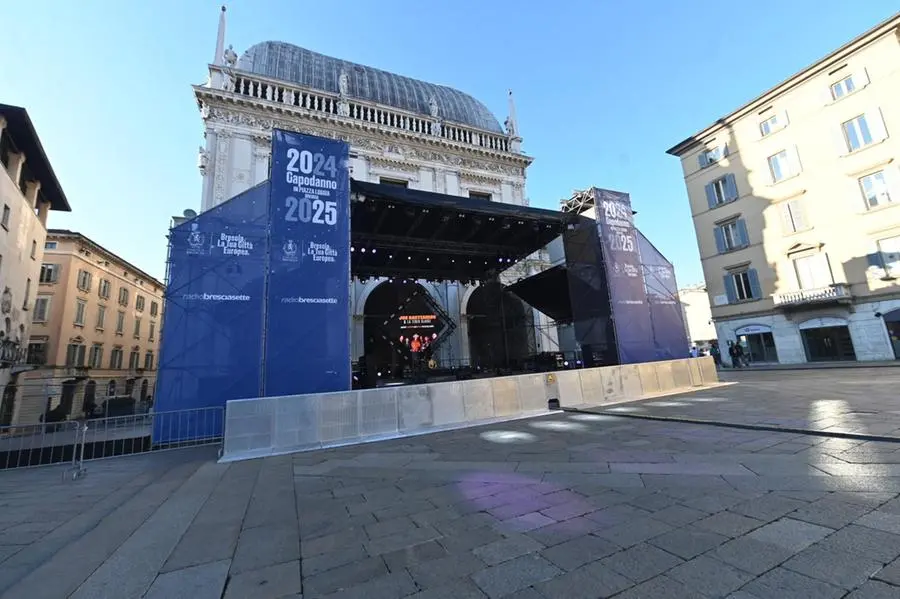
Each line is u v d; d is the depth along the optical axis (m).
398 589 2.71
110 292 33.62
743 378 17.00
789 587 2.42
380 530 3.74
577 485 4.65
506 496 4.45
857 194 20.34
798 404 8.61
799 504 3.62
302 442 7.91
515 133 27.64
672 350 15.83
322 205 10.66
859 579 2.43
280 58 22.50
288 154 10.49
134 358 37.88
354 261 19.44
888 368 15.92
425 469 5.86
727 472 4.68
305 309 10.02
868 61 20.03
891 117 19.30
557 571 2.80
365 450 7.47
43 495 5.53
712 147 27.05
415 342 22.33
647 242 16.64
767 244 23.88
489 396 10.11
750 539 3.06
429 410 9.27
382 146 22.25
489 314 25.61
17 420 19.14
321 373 9.88
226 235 10.17
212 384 9.49
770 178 23.81
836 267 21.02
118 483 6.11
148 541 3.69
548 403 10.93
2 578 3.14
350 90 23.23
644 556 2.93
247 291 10.12
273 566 3.13
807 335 22.30
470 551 3.20
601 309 15.45
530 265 25.83
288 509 4.46
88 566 3.23
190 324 9.55
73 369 28.58
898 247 19.02
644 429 7.67
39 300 27.47
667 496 4.11
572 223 16.86
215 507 4.62
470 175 24.38
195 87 18.22
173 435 8.95
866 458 4.68
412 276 22.44
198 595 2.75
